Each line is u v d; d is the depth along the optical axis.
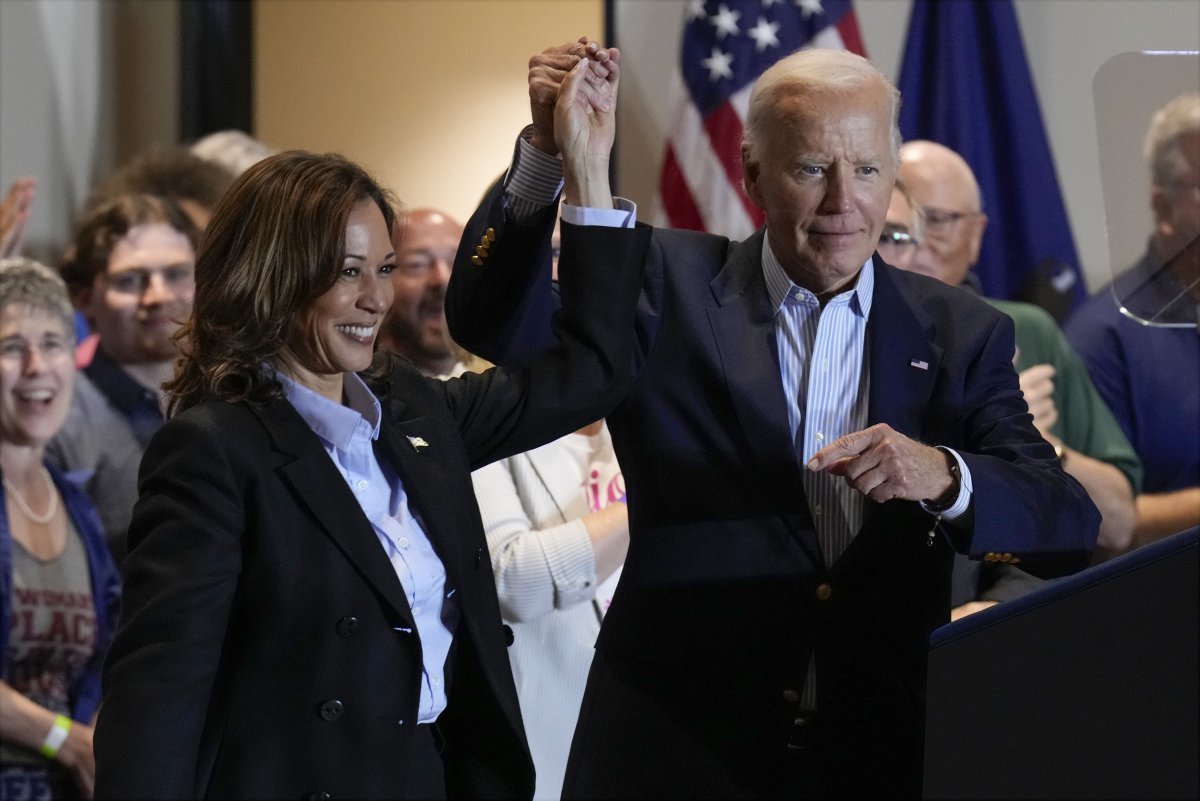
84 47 17.69
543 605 10.89
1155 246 8.45
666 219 16.16
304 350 7.00
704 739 7.84
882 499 7.31
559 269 7.73
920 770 7.88
